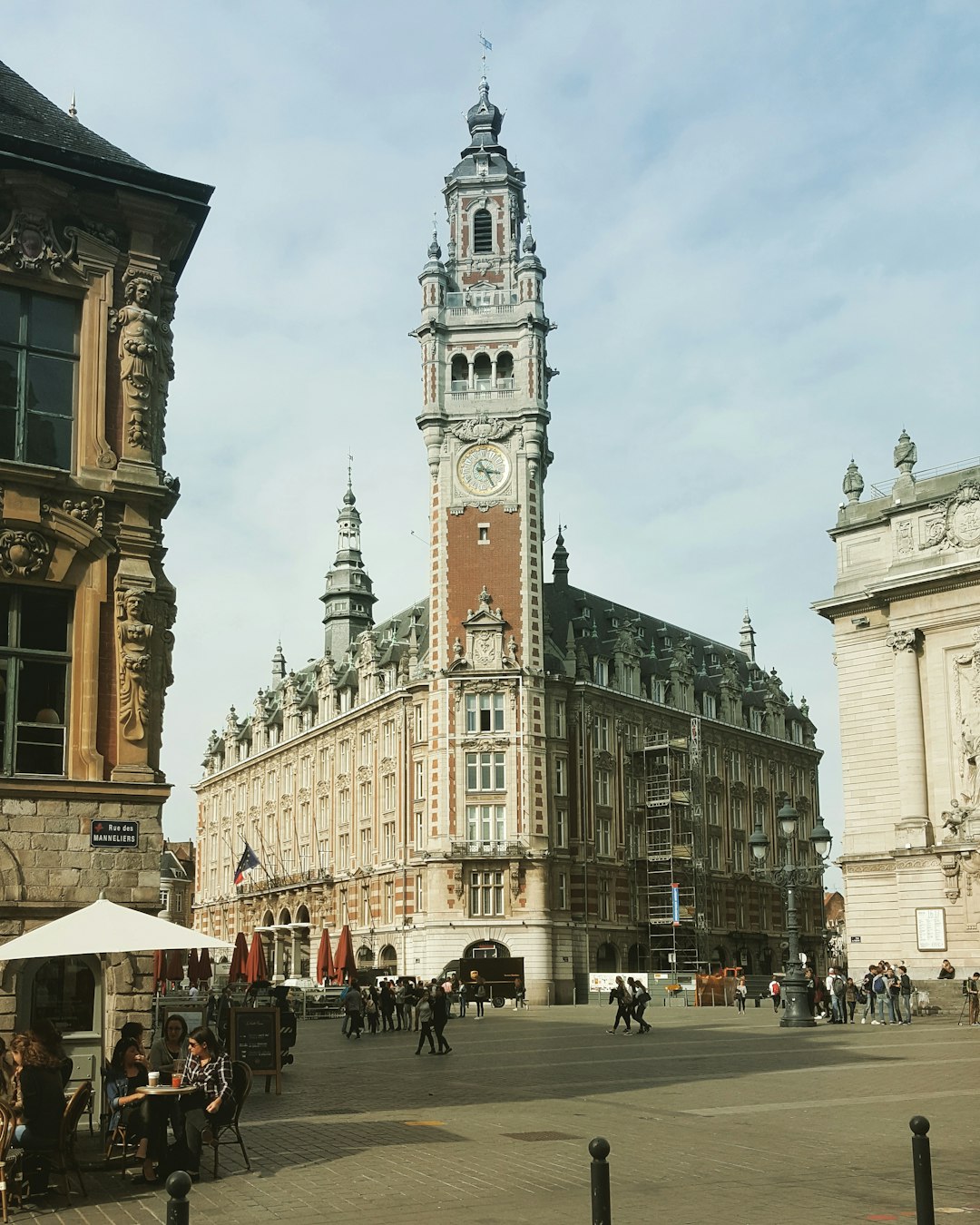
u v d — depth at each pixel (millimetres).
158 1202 15852
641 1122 21797
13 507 23969
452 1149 19078
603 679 97750
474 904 84375
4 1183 15273
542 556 89562
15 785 23078
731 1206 14750
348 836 101500
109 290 25703
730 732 111562
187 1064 17891
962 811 60438
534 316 90250
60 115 27422
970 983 50312
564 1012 70312
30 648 24203
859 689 67312
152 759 24984
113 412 25547
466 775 86000
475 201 94500
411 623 97750
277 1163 18203
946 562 63531
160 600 25750
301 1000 66938
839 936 163500
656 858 96312
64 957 22938
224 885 129250
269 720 121625
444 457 89938
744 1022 53969
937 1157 17922
